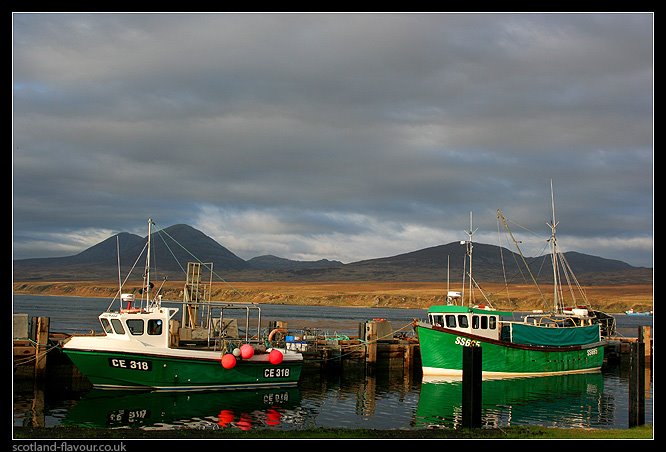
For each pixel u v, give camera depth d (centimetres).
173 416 3419
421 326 5144
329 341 5569
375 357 5356
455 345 5047
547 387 4888
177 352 3919
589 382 5228
